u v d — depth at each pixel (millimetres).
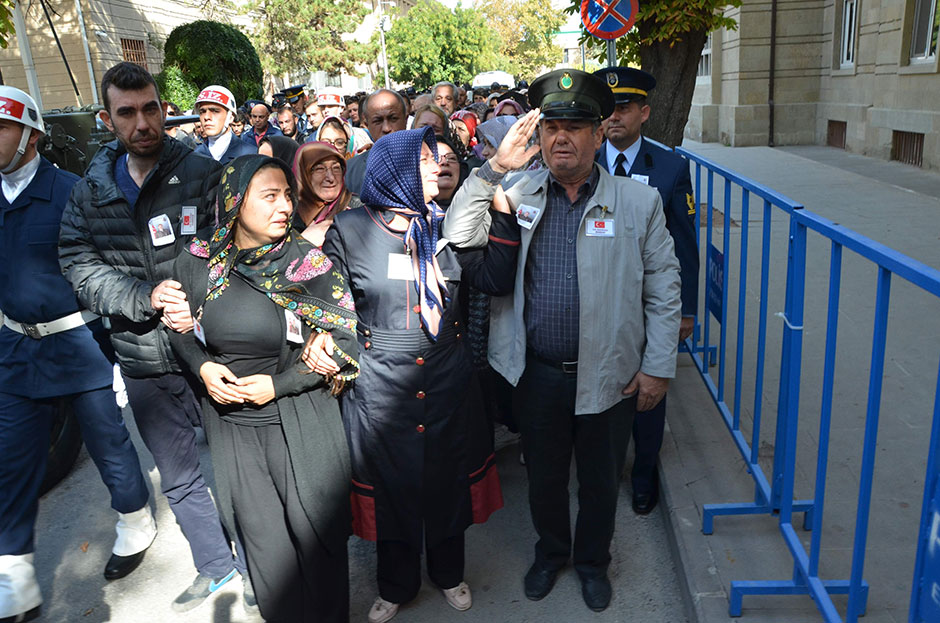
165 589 3301
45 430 3287
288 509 2547
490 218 2789
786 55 17453
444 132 4516
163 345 2977
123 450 3369
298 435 2506
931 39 11773
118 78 2865
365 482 2812
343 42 33500
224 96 6391
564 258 2715
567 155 2582
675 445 3770
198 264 2531
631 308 2707
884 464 3461
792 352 2473
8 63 18750
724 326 3527
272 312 2479
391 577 2914
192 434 3172
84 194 3027
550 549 3023
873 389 1885
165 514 3922
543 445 2877
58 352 3209
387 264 2701
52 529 3838
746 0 17391
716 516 3146
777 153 15891
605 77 3342
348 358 2504
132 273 3016
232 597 3213
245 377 2479
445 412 2770
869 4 14219
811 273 6281
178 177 3010
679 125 7922
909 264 1639
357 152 5969
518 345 2803
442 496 2818
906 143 12633
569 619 2887
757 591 2578
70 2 18094
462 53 43000
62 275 3203
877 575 2691
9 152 3180
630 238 2682
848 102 15500
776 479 2828
